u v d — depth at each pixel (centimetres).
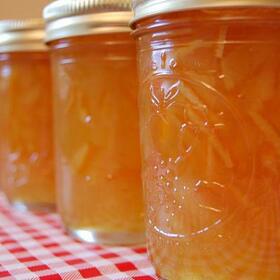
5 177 33
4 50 30
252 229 20
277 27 19
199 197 20
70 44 25
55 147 28
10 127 32
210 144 20
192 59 20
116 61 25
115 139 25
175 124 20
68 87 26
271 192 19
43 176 32
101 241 26
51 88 31
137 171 25
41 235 27
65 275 22
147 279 22
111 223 25
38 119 32
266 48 19
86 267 23
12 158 32
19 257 24
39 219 31
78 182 26
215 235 20
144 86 21
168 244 21
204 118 20
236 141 19
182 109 20
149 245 22
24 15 41
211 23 19
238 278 20
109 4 24
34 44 30
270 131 19
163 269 21
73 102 26
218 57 19
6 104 32
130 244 26
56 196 31
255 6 18
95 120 25
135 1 20
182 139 20
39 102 32
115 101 25
